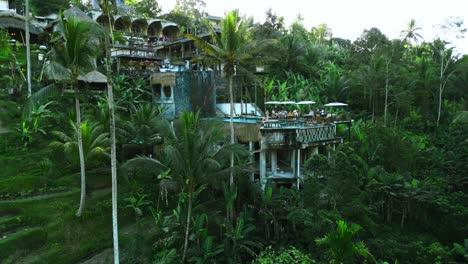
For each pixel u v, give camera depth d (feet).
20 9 130.82
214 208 61.57
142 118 69.62
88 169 65.16
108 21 39.52
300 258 46.65
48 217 48.85
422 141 96.53
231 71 56.85
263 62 59.16
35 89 80.94
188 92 87.40
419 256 51.21
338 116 89.97
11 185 53.42
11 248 41.73
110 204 54.65
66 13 87.40
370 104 122.42
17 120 71.20
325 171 58.44
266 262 46.09
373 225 54.29
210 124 50.98
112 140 40.78
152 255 48.75
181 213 55.26
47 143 66.33
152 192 62.34
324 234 49.57
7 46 80.33
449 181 77.00
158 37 138.82
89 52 47.29
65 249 45.11
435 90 129.49
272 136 64.90
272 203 56.85
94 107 77.20
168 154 45.65
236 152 49.70
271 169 69.56
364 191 60.03
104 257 46.19
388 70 114.21
